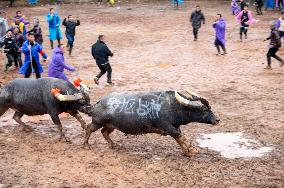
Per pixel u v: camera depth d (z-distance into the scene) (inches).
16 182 695.1
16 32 1438.2
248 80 1237.1
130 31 2037.4
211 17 2342.5
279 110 996.6
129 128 780.6
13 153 804.0
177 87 1189.7
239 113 984.3
